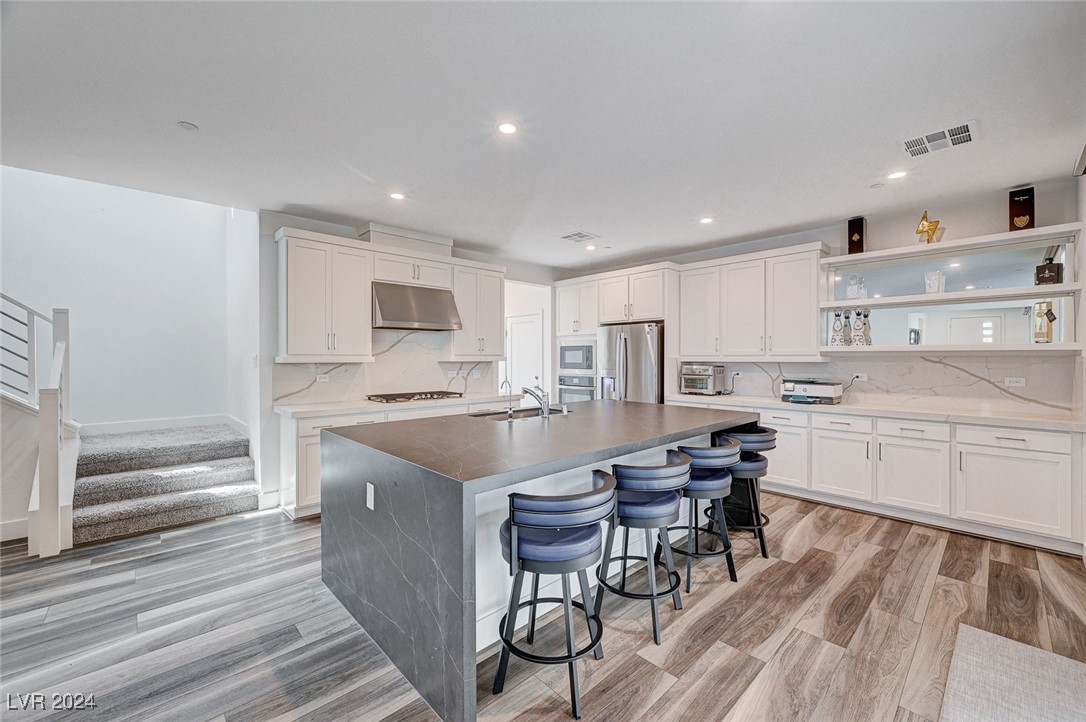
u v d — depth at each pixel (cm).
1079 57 181
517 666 190
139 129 239
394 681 183
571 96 212
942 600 238
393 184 320
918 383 391
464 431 248
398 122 235
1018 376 347
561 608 231
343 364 427
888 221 397
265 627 217
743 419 298
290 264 367
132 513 327
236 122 233
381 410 394
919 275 380
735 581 259
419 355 483
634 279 536
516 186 324
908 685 177
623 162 283
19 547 302
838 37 171
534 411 331
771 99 214
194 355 522
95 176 303
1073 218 315
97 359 470
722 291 482
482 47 178
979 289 353
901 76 196
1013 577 263
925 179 312
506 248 517
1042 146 262
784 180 314
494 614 203
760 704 168
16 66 185
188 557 291
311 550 302
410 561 181
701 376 490
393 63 187
